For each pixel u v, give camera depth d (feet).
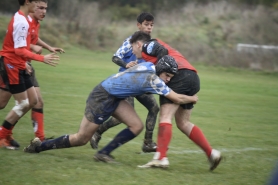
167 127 53.47
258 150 69.56
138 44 58.08
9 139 61.31
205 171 55.06
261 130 87.86
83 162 54.49
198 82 54.90
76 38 268.62
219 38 271.49
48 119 85.87
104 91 53.47
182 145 70.64
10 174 47.11
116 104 54.49
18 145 62.03
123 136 55.26
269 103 127.65
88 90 129.08
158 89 52.01
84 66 191.52
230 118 100.42
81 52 248.93
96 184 45.44
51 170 49.44
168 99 53.78
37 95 64.59
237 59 233.35
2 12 331.77
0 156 54.65
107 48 267.80
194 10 310.65
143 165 54.60
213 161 54.80
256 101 130.52
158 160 53.57
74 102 107.34
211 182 49.44
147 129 62.69
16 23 57.67
